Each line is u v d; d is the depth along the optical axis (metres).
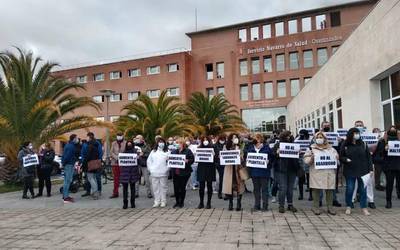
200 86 54.34
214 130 27.78
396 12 12.13
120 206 10.96
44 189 16.19
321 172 8.84
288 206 9.42
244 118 51.38
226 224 8.07
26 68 17.66
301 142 10.75
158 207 10.52
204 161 10.15
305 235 7.02
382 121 14.61
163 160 10.59
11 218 9.42
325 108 23.20
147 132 20.11
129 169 10.49
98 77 60.19
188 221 8.48
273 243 6.52
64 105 18.14
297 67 48.59
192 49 55.34
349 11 46.59
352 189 8.91
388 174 9.57
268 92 50.28
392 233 7.04
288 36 49.06
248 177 9.73
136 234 7.38
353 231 7.24
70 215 9.63
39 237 7.36
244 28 52.56
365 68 15.25
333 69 20.88
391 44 12.55
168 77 54.75
